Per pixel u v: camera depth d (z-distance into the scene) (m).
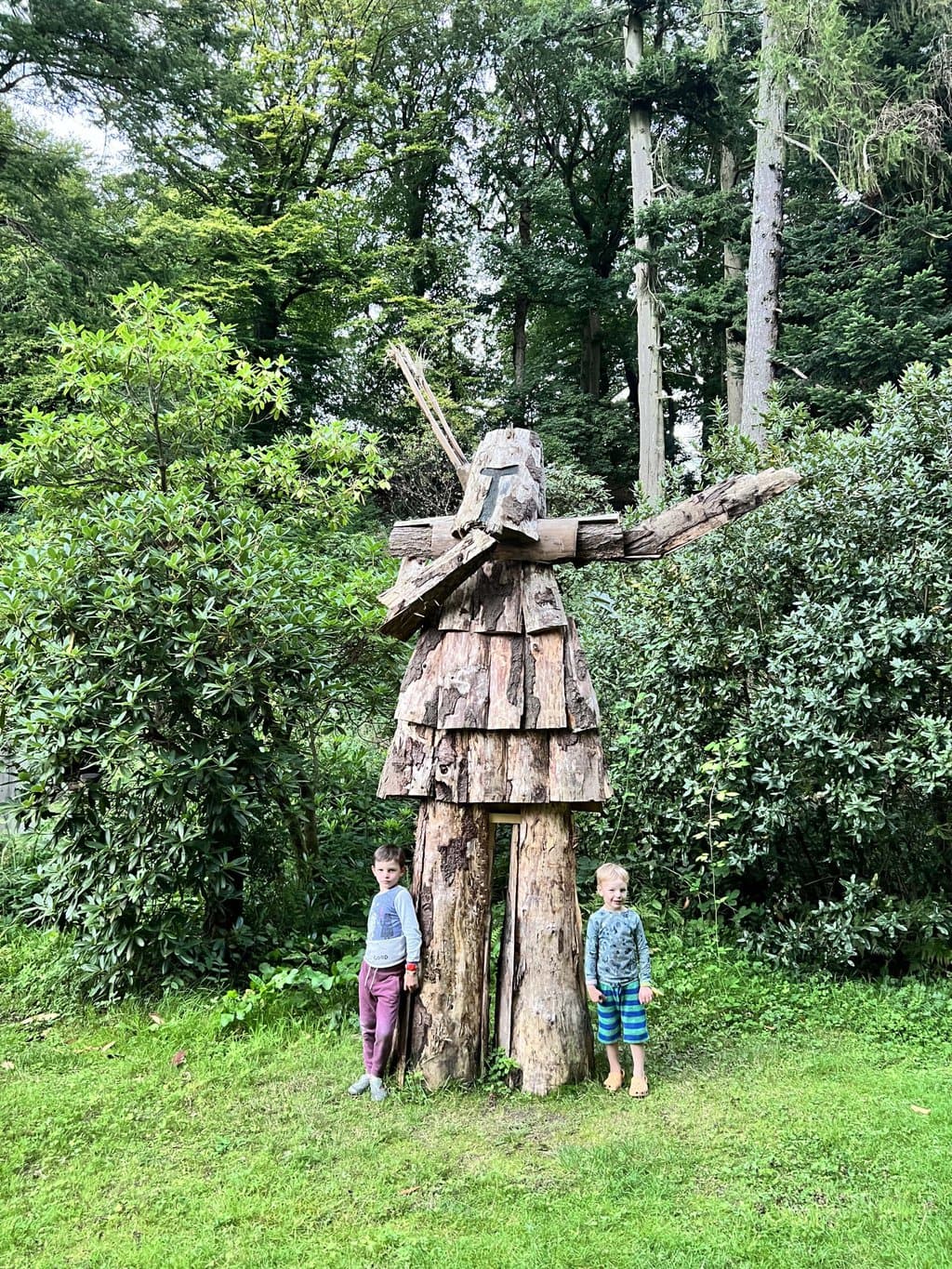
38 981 4.55
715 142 17.39
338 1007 4.11
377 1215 2.62
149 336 4.93
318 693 4.88
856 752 4.48
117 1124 3.20
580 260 20.84
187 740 4.47
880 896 4.83
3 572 4.27
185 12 13.73
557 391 20.25
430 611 3.83
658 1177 2.78
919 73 12.49
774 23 11.77
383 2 19.48
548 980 3.46
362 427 16.92
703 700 5.37
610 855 5.62
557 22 16.64
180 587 4.45
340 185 18.75
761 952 4.82
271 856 5.04
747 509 3.58
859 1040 3.91
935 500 4.84
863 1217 2.55
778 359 12.04
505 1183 2.77
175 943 4.34
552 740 3.55
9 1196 2.78
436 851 3.56
